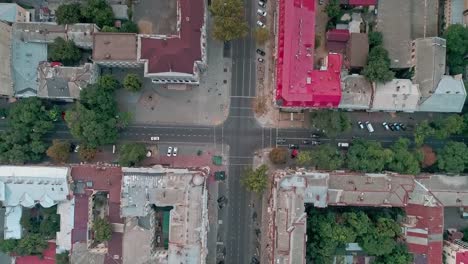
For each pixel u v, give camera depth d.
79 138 185.50
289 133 196.50
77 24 184.38
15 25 184.25
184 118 196.25
